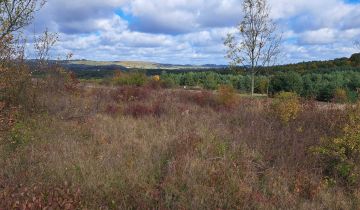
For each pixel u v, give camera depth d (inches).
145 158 251.6
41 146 270.4
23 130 294.2
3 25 326.6
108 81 949.2
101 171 223.0
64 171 217.8
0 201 179.3
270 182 226.1
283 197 209.8
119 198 194.2
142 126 361.7
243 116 402.0
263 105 447.8
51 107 389.4
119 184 208.1
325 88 959.6
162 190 206.4
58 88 431.5
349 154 254.7
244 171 237.6
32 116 355.9
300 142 292.7
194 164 230.4
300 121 354.9
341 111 358.9
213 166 232.1
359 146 247.6
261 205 195.2
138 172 225.3
